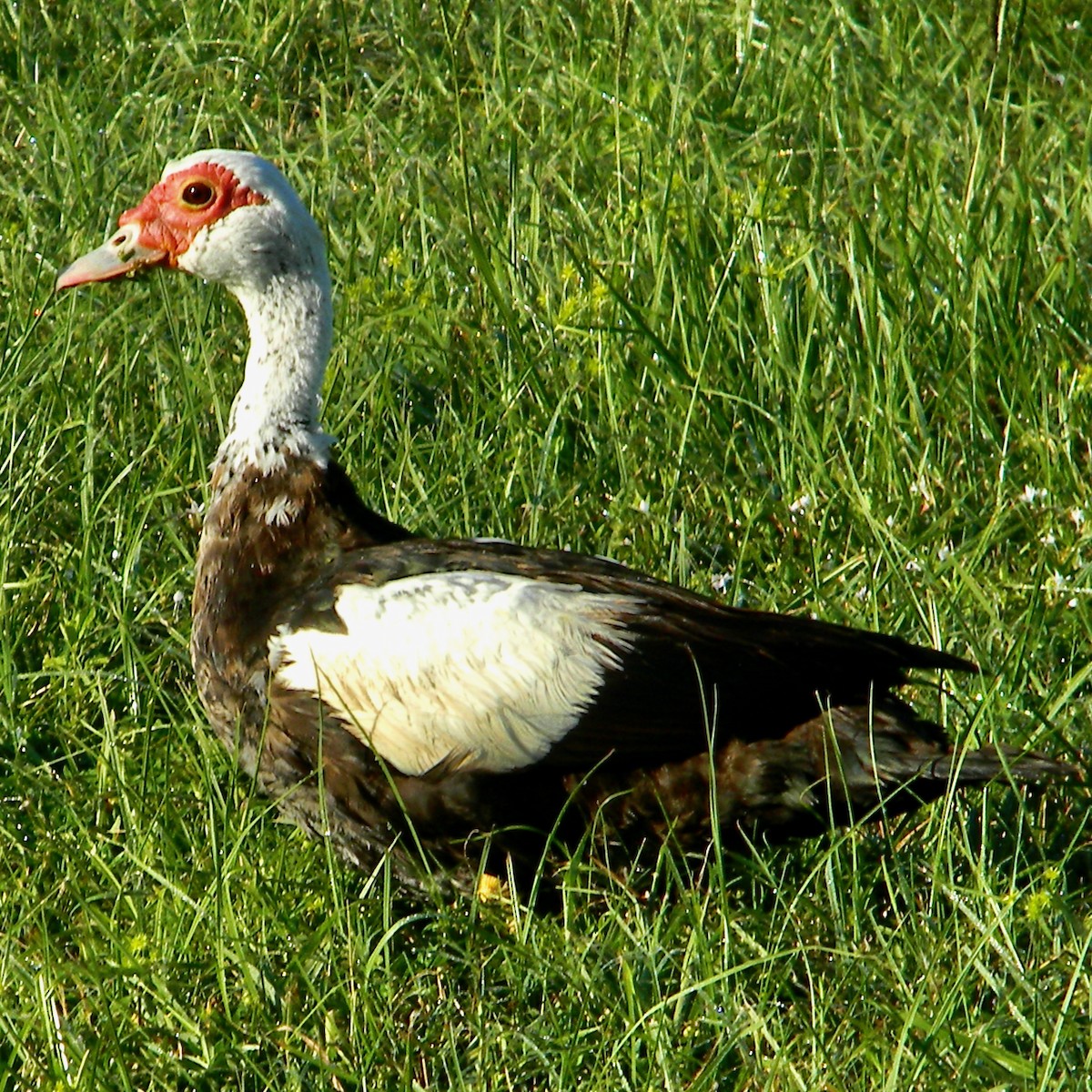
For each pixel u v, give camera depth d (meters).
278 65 17.30
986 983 8.22
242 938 8.13
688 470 11.73
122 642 10.01
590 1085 7.61
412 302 12.82
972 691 9.77
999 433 12.30
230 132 16.02
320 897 8.77
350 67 17.36
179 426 11.70
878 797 8.25
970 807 9.37
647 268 13.33
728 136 15.93
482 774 8.57
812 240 13.34
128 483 11.45
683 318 12.72
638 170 14.08
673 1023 7.84
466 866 9.02
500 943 8.29
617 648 8.38
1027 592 10.61
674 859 8.81
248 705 9.02
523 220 14.20
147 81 16.39
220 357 12.70
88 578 10.45
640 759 8.46
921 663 8.48
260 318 9.55
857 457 12.08
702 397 12.20
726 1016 7.80
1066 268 13.38
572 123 15.53
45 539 11.21
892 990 8.05
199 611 9.30
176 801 9.35
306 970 8.20
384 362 12.41
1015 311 12.85
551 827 8.70
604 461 11.90
